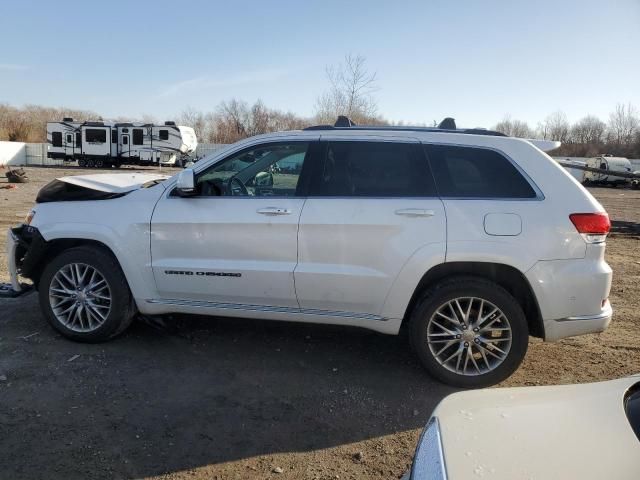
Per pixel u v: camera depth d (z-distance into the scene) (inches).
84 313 188.9
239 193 178.1
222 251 173.8
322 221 165.3
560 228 156.6
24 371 165.9
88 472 118.8
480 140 166.6
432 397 159.0
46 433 132.9
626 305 258.4
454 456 70.9
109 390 156.3
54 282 188.4
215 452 128.6
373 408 151.9
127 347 188.1
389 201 163.8
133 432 135.3
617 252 417.1
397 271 161.6
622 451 68.8
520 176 162.7
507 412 81.1
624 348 199.0
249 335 203.2
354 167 170.4
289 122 1868.8
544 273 156.3
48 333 197.6
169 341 194.9
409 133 170.9
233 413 146.7
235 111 2303.2
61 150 1619.1
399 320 165.6
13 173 971.3
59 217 187.9
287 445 132.9
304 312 172.9
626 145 2716.5
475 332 162.7
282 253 169.0
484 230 158.1
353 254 164.2
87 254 184.2
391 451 131.6
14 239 198.7
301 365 178.7
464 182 164.9
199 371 171.6
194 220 175.0
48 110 2748.5
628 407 79.4
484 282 160.7
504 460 69.1
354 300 166.6
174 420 141.8
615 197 1155.9
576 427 74.9
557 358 188.5
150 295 182.9
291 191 172.1
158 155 1576.0
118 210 183.2
